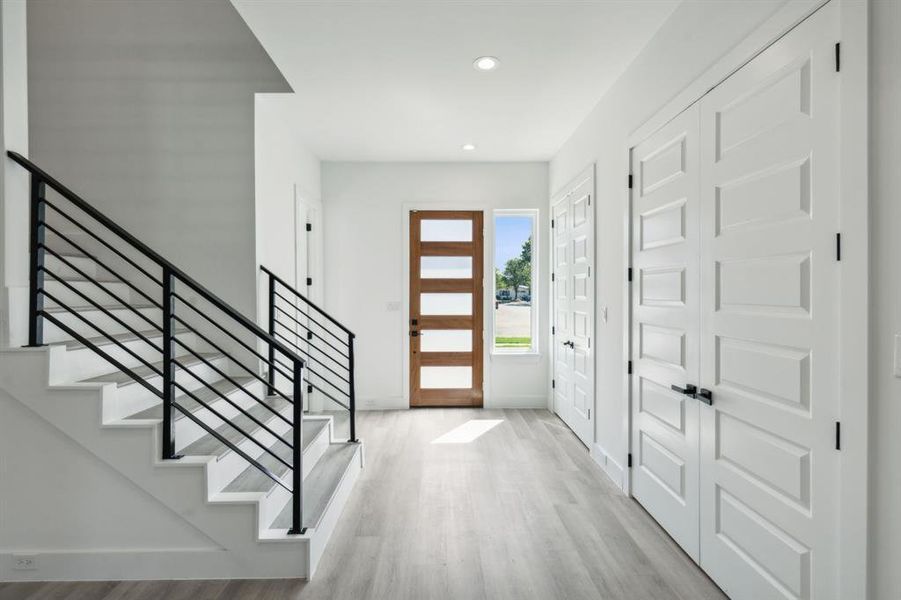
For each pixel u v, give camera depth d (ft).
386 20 8.47
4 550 7.18
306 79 10.84
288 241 14.17
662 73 8.61
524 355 17.72
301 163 15.26
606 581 7.18
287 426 11.10
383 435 14.55
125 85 11.90
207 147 11.86
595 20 8.45
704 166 7.19
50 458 7.14
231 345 11.90
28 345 7.05
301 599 6.75
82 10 11.90
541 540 8.37
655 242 8.89
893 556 4.26
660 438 8.79
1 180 6.81
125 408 8.10
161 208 11.89
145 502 7.22
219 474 7.65
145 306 11.27
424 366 17.93
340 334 17.63
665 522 8.63
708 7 7.10
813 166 5.11
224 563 7.22
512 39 9.11
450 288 17.85
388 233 17.61
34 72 11.91
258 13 8.23
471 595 6.86
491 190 17.65
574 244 14.43
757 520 6.09
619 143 10.64
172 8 11.86
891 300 4.25
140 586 7.06
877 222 4.37
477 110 12.68
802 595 5.32
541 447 13.43
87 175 11.89
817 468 5.09
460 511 9.48
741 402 6.38
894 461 4.24
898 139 4.16
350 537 8.47
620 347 10.66
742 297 6.34
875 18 4.35
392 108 12.52
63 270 10.28
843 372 4.71
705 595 6.84
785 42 5.50
